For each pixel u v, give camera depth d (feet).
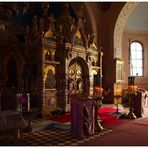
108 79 49.88
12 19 42.22
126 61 62.03
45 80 34.78
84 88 42.75
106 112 37.19
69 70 39.60
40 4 45.80
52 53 36.06
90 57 43.09
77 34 40.40
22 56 36.60
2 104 33.68
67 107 37.52
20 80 36.14
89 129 24.14
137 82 62.80
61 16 41.19
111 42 49.78
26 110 25.81
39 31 34.50
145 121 31.96
